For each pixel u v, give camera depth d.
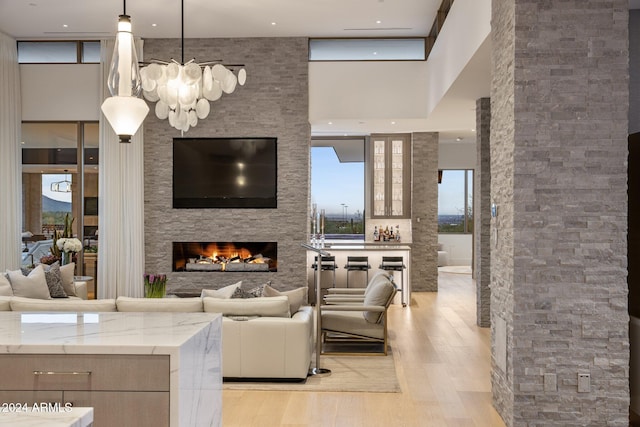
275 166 9.78
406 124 10.45
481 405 4.89
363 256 10.23
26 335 2.90
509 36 4.36
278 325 5.49
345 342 7.16
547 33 4.19
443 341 7.36
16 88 9.77
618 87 4.16
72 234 9.99
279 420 4.53
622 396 4.16
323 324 6.72
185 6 8.19
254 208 9.82
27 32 9.44
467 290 12.11
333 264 10.22
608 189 4.17
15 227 9.73
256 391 5.28
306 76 9.73
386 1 8.02
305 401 5.00
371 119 9.81
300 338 5.49
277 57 9.73
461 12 6.58
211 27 9.16
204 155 9.83
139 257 9.77
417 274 11.88
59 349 2.71
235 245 10.27
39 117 9.90
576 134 4.18
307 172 9.77
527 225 4.21
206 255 10.23
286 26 9.13
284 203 9.79
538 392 4.21
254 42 9.73
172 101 6.45
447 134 12.53
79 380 2.71
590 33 4.17
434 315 9.20
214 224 9.84
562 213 4.19
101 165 9.77
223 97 9.80
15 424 1.63
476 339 7.46
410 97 9.73
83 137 10.00
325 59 9.80
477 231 8.45
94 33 9.49
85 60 9.93
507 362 4.41
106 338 2.84
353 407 4.84
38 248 10.01
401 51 9.75
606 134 4.17
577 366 4.19
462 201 16.98
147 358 2.70
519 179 4.21
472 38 5.96
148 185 9.88
